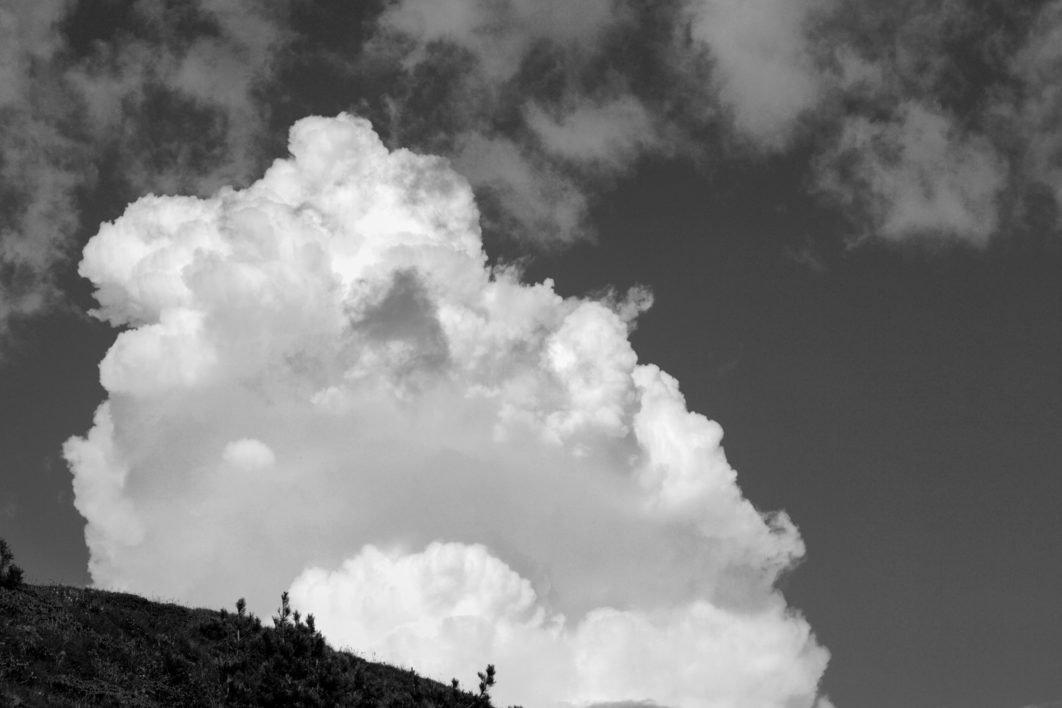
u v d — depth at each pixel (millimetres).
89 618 40781
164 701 37219
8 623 37500
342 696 41406
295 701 39781
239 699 39219
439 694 45062
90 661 37688
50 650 36969
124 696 36062
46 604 40812
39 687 34312
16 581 41344
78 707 33719
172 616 44375
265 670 40656
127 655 39219
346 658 45688
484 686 46219
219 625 43875
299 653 42906
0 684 33031
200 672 39969
